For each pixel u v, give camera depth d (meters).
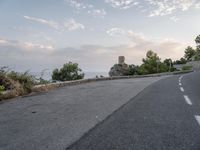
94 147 3.87
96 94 11.26
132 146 3.90
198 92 11.90
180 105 7.86
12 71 12.22
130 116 6.18
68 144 4.03
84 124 5.37
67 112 6.80
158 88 14.12
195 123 5.41
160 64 65.75
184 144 3.99
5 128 5.17
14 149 3.88
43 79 14.91
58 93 11.75
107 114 6.45
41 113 6.72
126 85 16.89
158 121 5.61
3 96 9.77
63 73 27.86
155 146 3.89
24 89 11.58
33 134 4.66
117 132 4.71
